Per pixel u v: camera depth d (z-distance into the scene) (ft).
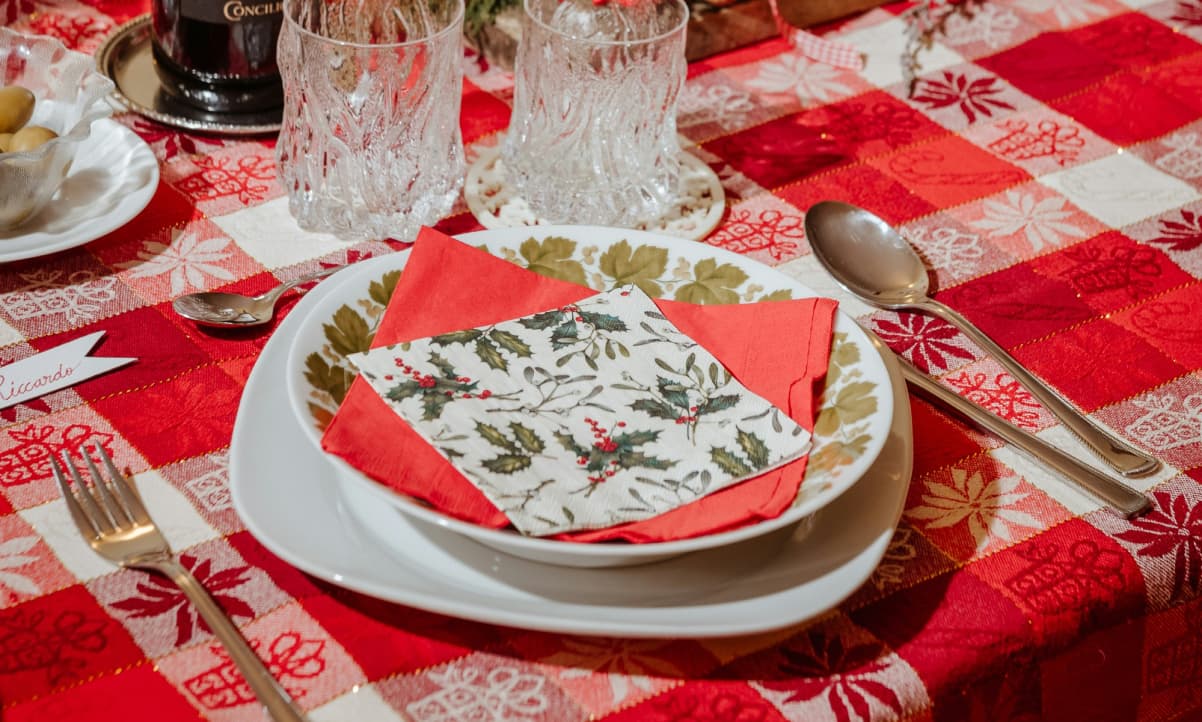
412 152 2.31
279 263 2.28
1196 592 1.80
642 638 1.58
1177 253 2.50
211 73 2.59
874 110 2.92
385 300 1.87
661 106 2.37
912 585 1.69
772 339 1.82
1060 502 1.85
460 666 1.54
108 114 2.21
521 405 1.69
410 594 1.45
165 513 1.72
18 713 1.44
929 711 1.58
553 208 2.41
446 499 1.50
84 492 1.67
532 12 2.40
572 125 2.36
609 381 1.76
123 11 3.05
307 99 2.23
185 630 1.55
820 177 2.66
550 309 1.90
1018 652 1.64
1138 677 1.82
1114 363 2.18
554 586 1.54
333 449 1.50
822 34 3.21
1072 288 2.37
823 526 1.63
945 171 2.71
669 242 2.04
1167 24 3.36
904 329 2.22
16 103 2.27
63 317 2.09
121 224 2.21
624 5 2.44
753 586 1.55
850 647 1.59
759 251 2.40
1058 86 3.05
